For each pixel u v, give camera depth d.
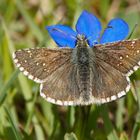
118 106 0.21
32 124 0.22
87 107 0.20
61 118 0.22
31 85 0.23
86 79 0.19
